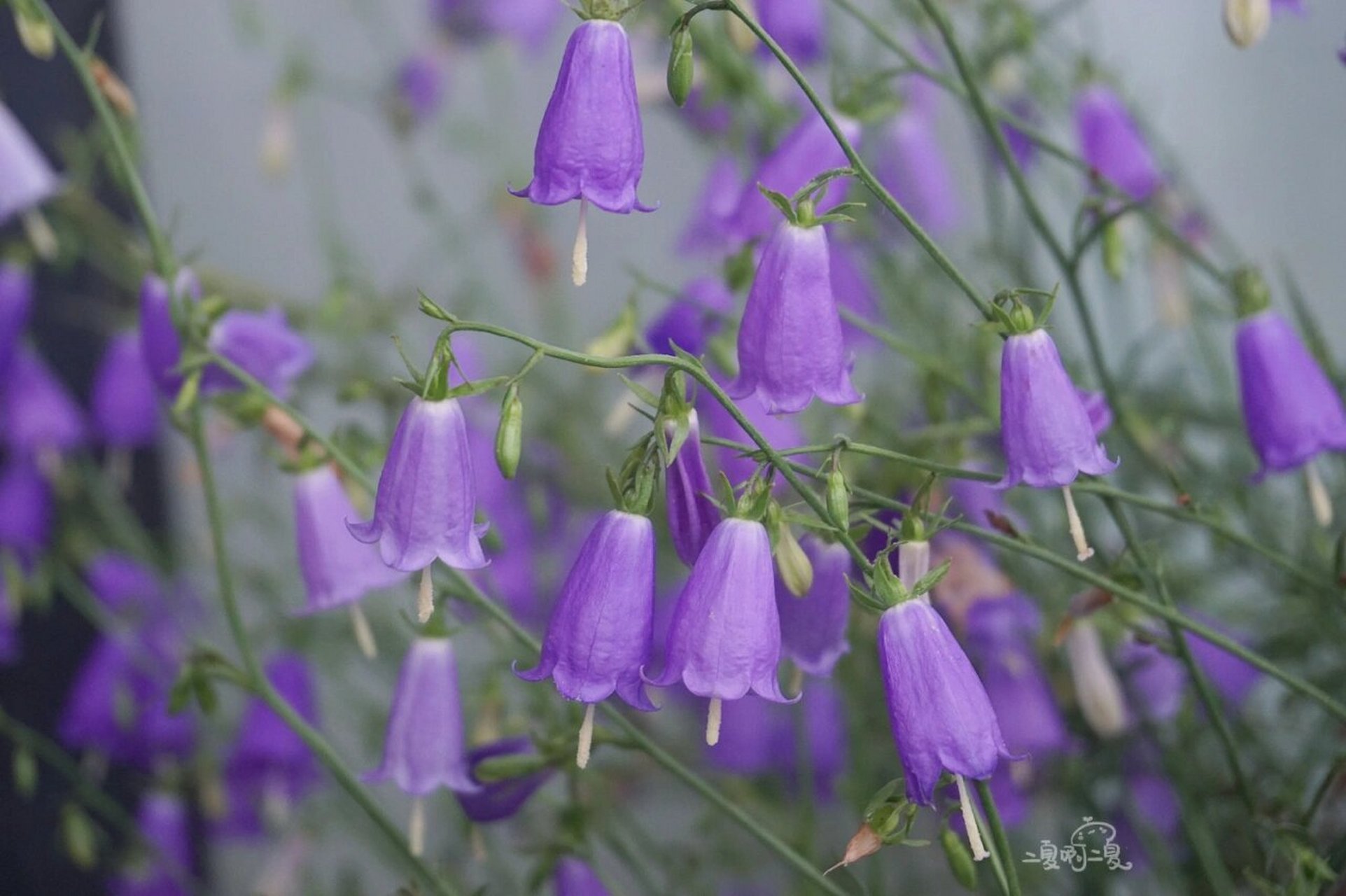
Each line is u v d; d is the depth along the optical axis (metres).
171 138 0.93
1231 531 0.58
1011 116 0.61
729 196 0.66
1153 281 0.67
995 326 0.54
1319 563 0.64
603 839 0.65
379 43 0.94
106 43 0.85
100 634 0.86
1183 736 0.62
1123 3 0.85
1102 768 0.65
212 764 0.73
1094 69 0.66
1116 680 0.63
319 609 0.60
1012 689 0.62
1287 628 0.66
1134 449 0.64
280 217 0.95
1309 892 0.57
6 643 0.74
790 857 0.58
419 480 0.54
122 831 0.87
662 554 0.68
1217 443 0.78
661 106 0.67
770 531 0.54
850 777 0.67
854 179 0.60
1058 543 0.66
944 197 0.68
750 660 0.53
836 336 0.55
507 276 0.95
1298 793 0.62
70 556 0.75
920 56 0.67
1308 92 0.85
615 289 0.92
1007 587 0.61
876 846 0.54
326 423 0.78
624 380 0.54
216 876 0.92
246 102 0.94
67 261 0.71
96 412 0.73
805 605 0.57
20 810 0.87
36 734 0.87
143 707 0.72
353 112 0.95
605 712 0.59
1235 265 0.68
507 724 0.63
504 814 0.60
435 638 0.59
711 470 0.60
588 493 0.73
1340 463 0.66
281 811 0.70
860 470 0.61
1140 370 0.76
